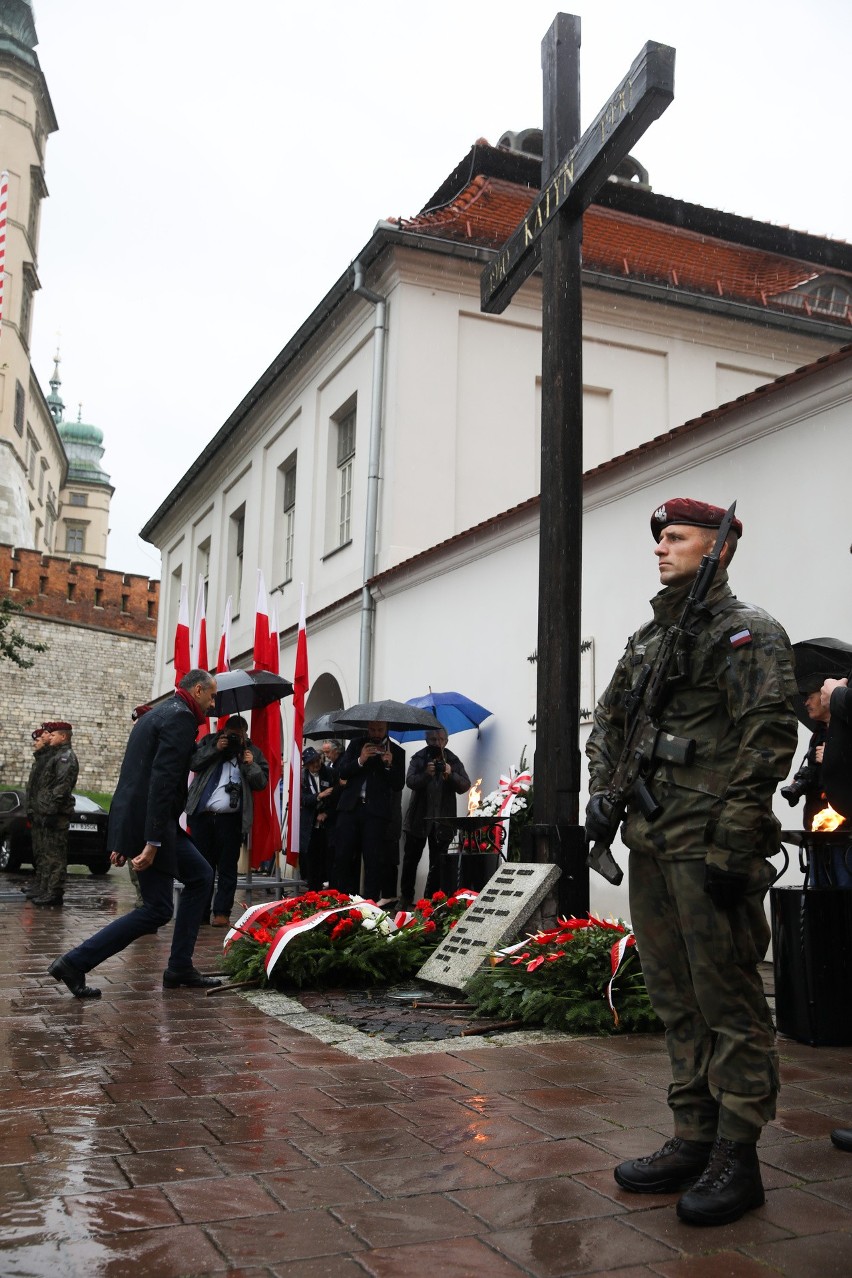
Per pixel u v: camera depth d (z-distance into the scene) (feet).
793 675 9.02
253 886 46.42
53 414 292.20
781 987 15.78
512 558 34.88
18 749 133.69
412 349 46.47
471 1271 7.71
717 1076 9.00
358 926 20.71
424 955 20.88
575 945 17.10
